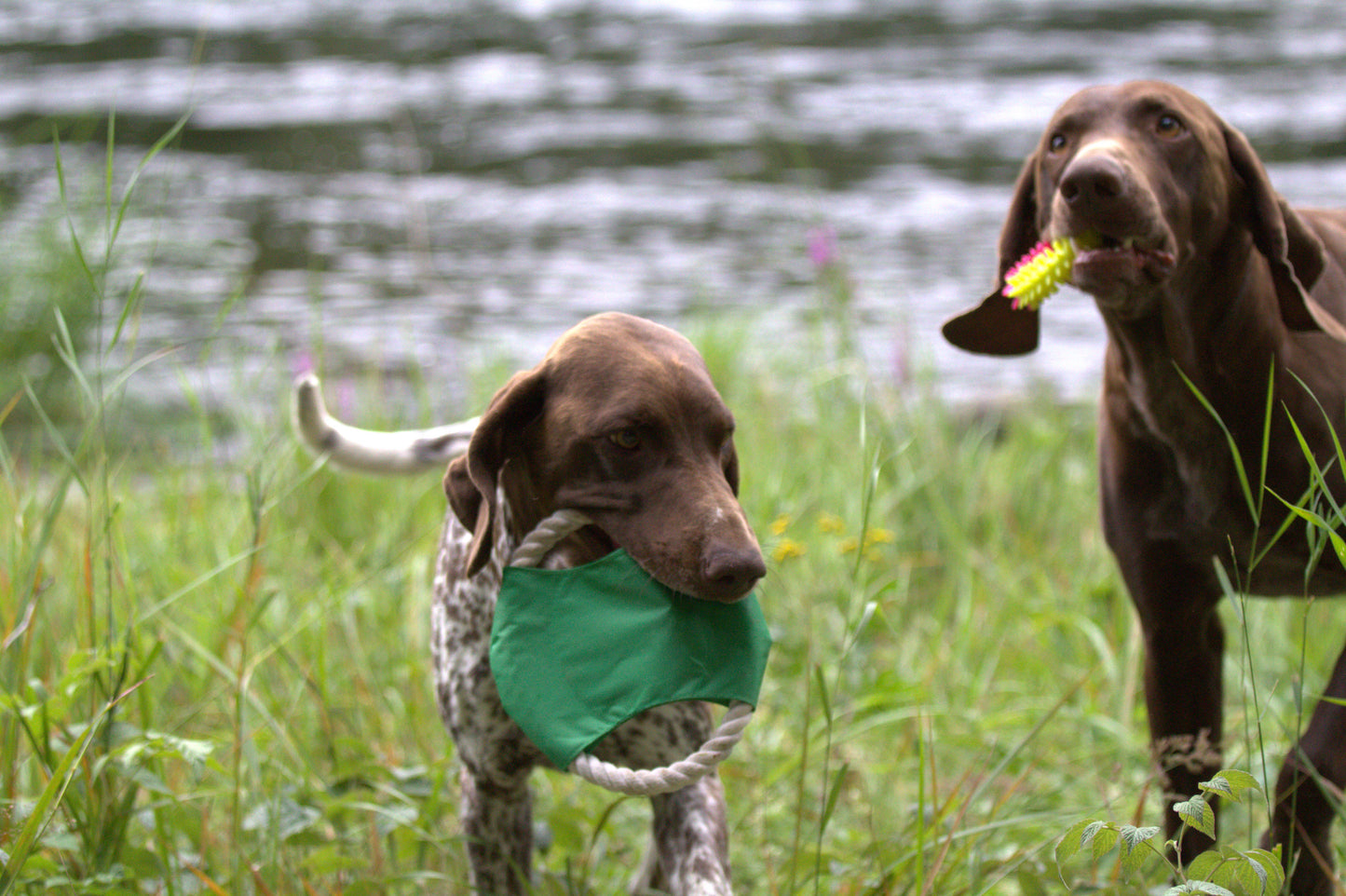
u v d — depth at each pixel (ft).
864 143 75.15
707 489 11.78
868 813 17.31
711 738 13.01
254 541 16.49
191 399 24.22
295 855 15.90
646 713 13.05
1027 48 102.78
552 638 12.21
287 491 16.93
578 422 12.09
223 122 80.84
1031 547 26.58
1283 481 14.48
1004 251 16.24
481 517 12.59
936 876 13.99
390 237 58.85
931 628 23.57
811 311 40.91
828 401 32.42
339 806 15.14
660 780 11.55
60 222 43.45
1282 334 14.61
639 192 66.85
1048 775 18.88
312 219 61.36
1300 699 12.57
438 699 14.30
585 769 11.78
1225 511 14.79
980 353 16.74
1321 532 12.93
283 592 22.27
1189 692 15.85
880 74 94.99
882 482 27.71
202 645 19.01
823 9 126.41
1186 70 92.38
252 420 28.19
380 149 76.13
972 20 117.91
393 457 16.92
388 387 36.73
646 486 11.98
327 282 51.19
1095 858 11.78
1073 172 13.09
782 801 18.01
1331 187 60.34
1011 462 29.99
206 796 15.49
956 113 82.07
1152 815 17.04
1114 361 15.28
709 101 87.20
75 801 14.03
